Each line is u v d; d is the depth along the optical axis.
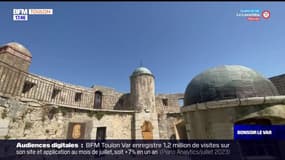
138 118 15.47
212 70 5.25
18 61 8.39
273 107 3.96
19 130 8.03
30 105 8.88
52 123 9.92
